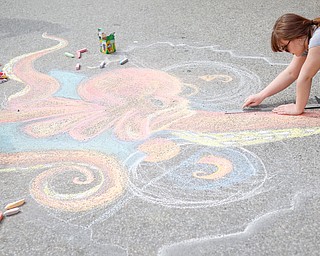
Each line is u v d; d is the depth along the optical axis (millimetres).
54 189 3119
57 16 6582
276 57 4891
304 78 3580
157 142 3564
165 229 2738
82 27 6109
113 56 5156
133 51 5270
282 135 3555
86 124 3861
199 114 3920
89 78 4668
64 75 4766
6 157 3477
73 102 4223
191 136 3615
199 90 4320
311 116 3766
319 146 3406
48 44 5586
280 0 6715
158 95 4270
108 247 2637
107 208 2928
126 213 2879
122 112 4012
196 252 2570
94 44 5512
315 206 2850
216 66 4781
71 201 3004
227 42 5367
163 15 6422
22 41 5711
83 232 2750
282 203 2889
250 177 3135
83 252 2613
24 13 6766
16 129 3840
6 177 3262
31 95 4398
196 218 2807
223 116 3871
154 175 3203
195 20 6148
